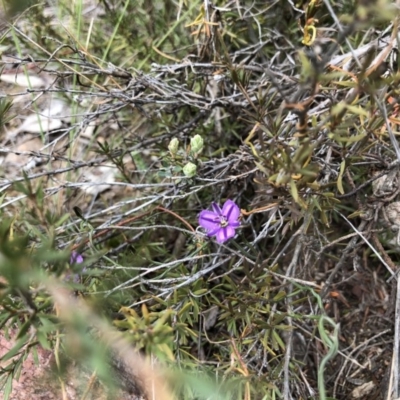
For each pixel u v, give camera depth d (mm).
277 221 457
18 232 450
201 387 344
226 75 497
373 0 296
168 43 632
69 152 585
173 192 502
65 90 490
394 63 436
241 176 454
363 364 487
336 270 462
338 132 344
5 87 662
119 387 401
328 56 319
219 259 505
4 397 371
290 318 440
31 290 350
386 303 512
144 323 317
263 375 401
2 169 632
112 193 620
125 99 500
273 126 383
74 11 616
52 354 408
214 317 494
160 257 547
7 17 365
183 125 551
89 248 476
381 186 434
